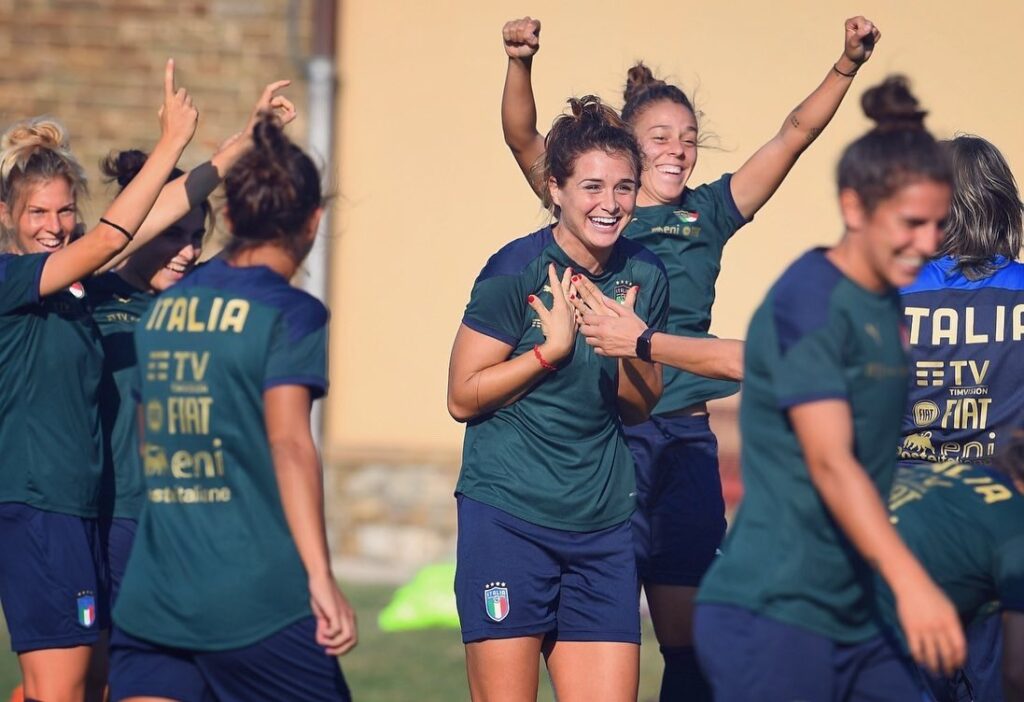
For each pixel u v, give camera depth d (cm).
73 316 1739
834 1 4012
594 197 1659
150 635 1386
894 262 1235
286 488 1345
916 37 3959
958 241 1808
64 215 1767
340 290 4306
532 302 1653
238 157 1427
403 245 4300
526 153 2041
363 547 4222
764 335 1268
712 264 2022
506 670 1677
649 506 1966
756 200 2038
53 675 1694
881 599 1379
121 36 4347
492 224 4281
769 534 1284
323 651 1402
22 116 4369
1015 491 1441
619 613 1703
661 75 4075
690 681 1952
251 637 1367
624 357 1655
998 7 3934
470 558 1695
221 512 1381
